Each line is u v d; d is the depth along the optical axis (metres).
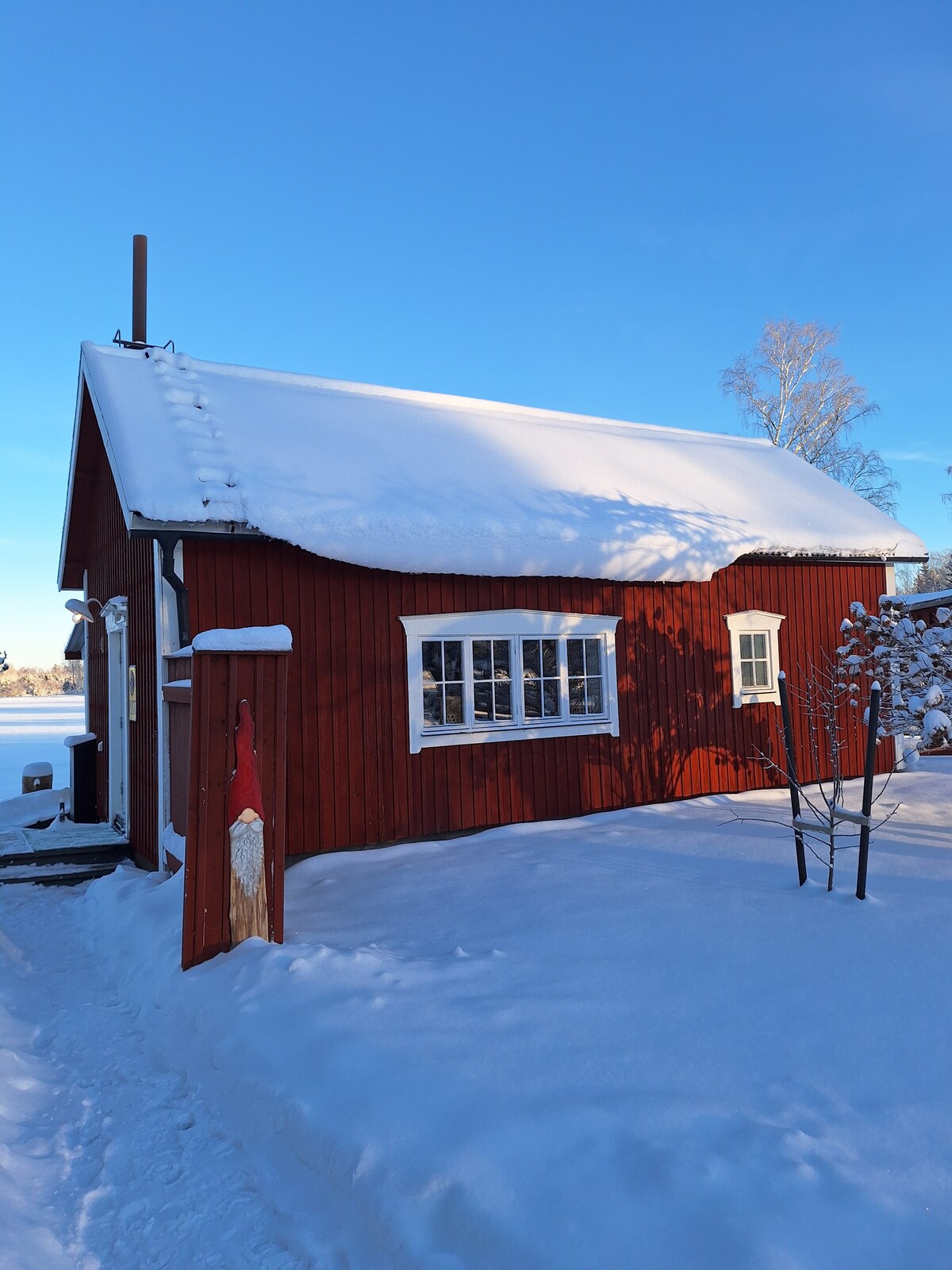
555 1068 3.35
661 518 9.66
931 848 6.70
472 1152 2.83
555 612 9.04
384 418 10.28
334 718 7.81
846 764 10.97
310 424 9.37
